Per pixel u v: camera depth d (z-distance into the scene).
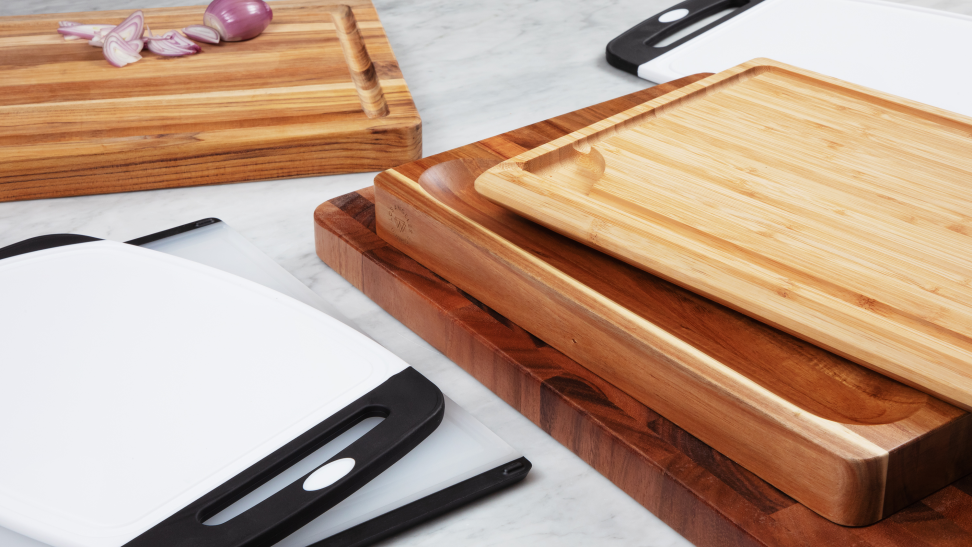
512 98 1.00
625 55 1.06
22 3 1.35
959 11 1.24
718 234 0.55
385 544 0.45
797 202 0.59
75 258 0.63
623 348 0.49
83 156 0.78
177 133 0.81
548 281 0.52
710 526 0.43
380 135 0.82
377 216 0.66
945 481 0.43
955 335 0.46
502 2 1.35
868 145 0.66
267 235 0.74
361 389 0.51
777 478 0.43
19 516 0.42
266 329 0.56
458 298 0.59
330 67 0.97
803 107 0.72
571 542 0.45
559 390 0.50
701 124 0.69
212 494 0.44
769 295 0.47
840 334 0.45
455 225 0.59
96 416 0.49
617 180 0.61
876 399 0.46
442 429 0.51
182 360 0.53
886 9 1.14
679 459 0.45
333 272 0.70
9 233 0.73
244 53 1.01
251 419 0.49
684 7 1.19
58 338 0.55
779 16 1.14
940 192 0.60
